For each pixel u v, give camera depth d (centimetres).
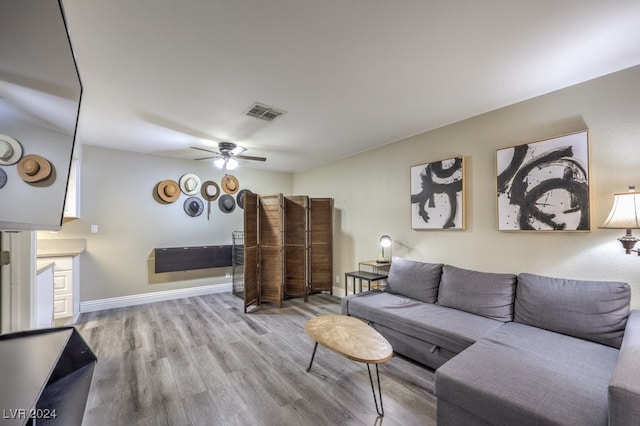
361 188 444
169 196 464
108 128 330
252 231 428
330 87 235
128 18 152
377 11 150
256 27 161
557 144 236
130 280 434
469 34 169
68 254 339
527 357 172
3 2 74
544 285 225
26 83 93
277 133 352
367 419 182
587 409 127
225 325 349
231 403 198
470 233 300
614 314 189
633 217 183
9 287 183
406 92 245
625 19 156
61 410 100
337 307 426
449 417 159
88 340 302
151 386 219
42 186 112
